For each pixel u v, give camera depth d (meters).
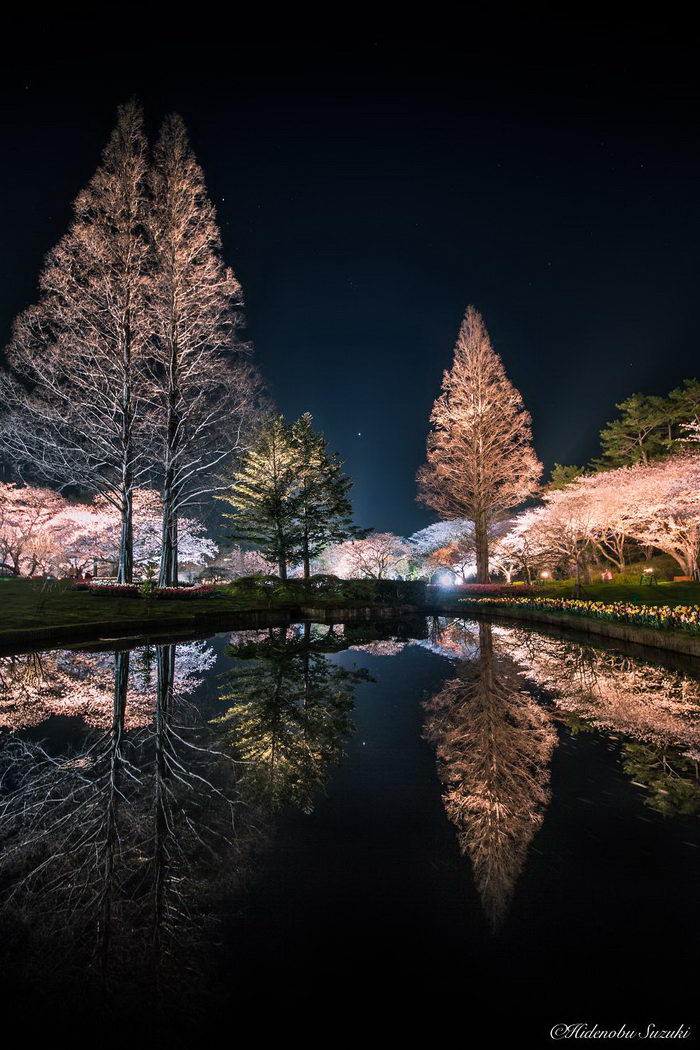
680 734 6.49
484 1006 2.45
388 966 2.71
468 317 35.31
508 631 18.73
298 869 3.65
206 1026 2.36
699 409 33.53
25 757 5.88
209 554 42.56
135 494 34.69
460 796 4.80
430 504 35.62
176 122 23.81
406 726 7.02
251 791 4.98
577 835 4.05
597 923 3.02
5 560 32.56
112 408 24.47
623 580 32.56
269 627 19.75
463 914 3.13
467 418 34.31
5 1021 2.42
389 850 3.88
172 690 9.05
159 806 4.67
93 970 2.73
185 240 23.92
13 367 22.42
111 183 22.98
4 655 12.16
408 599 29.17
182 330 24.28
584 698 8.38
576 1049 2.17
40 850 3.98
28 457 23.12
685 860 3.67
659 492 24.25
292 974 2.68
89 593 21.89
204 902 3.29
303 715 7.57
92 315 23.50
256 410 26.42
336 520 27.56
